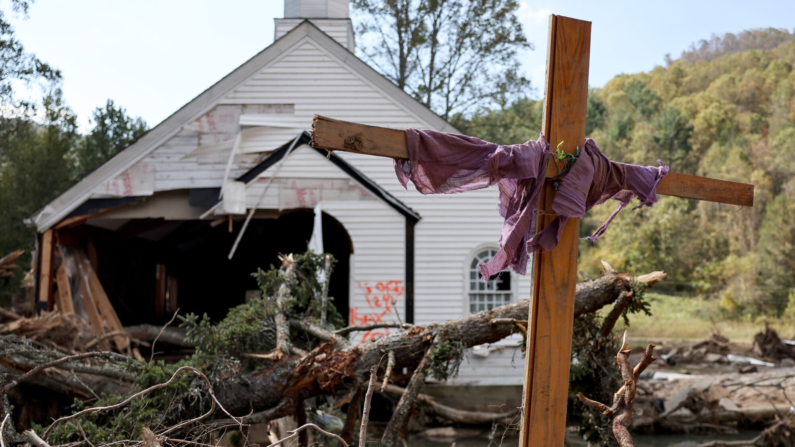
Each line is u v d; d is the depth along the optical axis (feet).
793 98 205.57
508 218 13.61
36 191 96.48
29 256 94.22
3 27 79.15
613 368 25.00
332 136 11.24
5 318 40.96
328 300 31.24
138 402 20.17
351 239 45.21
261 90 46.47
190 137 46.21
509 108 104.37
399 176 12.28
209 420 22.35
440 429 39.01
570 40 13.23
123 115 119.75
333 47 46.68
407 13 95.66
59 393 27.35
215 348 24.12
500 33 95.14
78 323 39.88
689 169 195.42
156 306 76.38
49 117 92.27
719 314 140.15
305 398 23.08
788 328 127.24
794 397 43.50
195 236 71.97
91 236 52.31
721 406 40.96
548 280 13.08
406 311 44.96
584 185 12.98
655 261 157.99
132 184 45.91
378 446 22.99
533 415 12.99
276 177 45.37
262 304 28.53
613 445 24.40
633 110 219.61
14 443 18.81
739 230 161.17
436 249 45.47
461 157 12.41
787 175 166.81
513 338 44.75
